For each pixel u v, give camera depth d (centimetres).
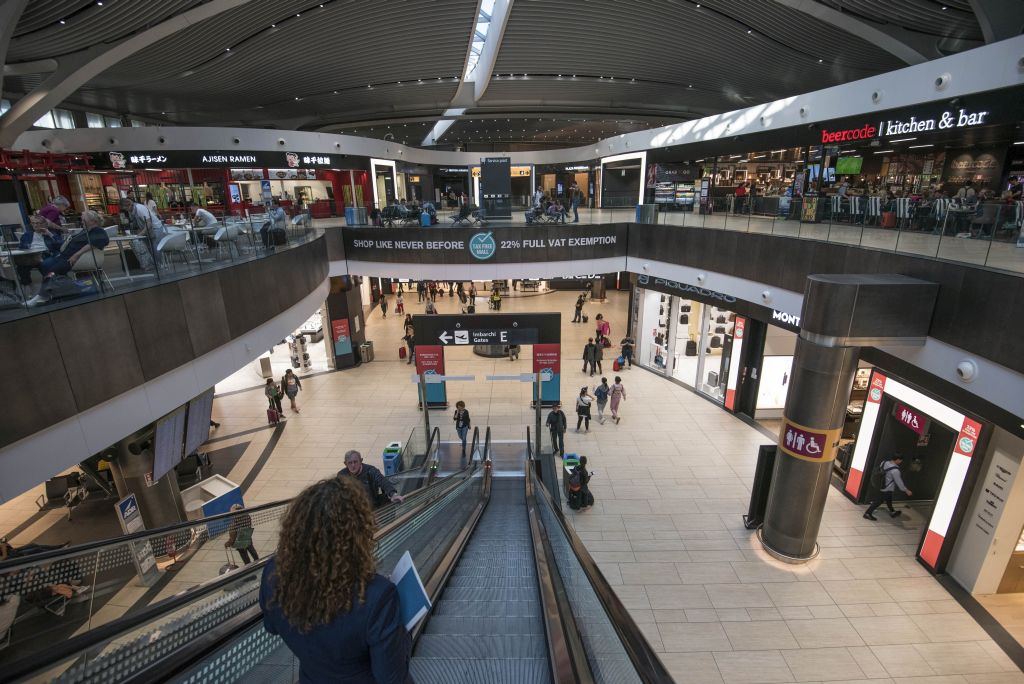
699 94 3262
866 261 1083
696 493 1284
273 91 2872
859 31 1778
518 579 518
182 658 216
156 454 968
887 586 970
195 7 1595
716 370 1906
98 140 2461
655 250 1961
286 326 1257
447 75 2695
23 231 798
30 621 248
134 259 827
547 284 3681
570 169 3753
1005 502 883
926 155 1875
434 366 1680
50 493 1214
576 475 1198
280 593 145
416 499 588
